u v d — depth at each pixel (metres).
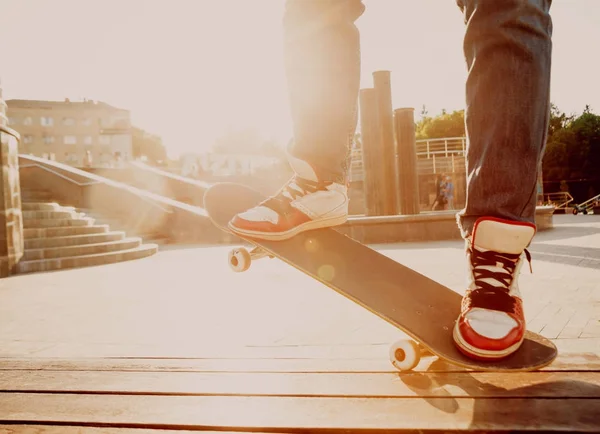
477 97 1.19
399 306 1.30
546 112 1.18
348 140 1.51
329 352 2.10
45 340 2.79
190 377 1.38
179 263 7.60
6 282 5.99
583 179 55.19
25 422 1.13
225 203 1.57
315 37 1.46
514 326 1.16
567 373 1.25
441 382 1.24
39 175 14.74
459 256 6.68
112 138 88.19
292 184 1.49
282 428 1.03
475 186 1.20
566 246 7.31
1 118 6.68
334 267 1.37
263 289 4.68
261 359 1.54
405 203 12.45
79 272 6.84
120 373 1.44
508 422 0.98
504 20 1.14
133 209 13.13
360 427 1.00
